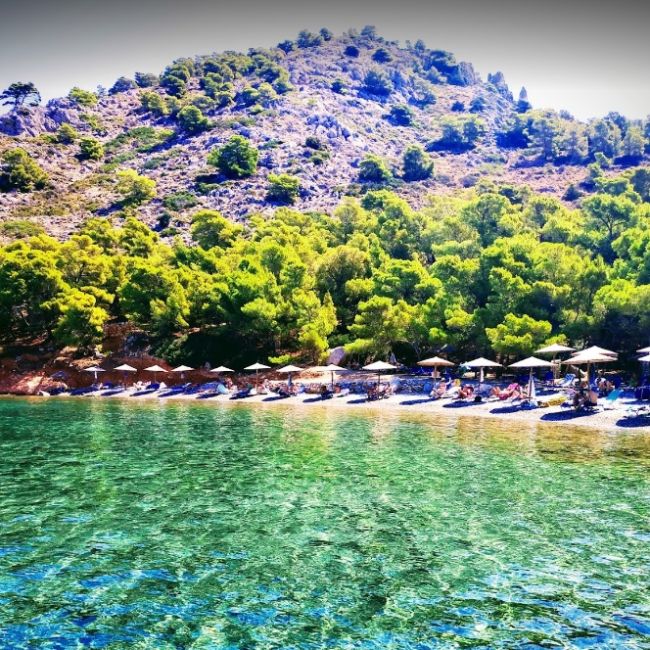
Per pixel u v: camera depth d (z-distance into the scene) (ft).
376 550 51.67
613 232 265.13
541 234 270.26
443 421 123.44
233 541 53.93
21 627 39.11
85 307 213.05
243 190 482.28
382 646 36.83
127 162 550.36
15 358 218.59
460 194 504.84
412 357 208.85
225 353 219.82
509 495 67.31
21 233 377.30
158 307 220.84
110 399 178.50
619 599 42.52
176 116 649.20
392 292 216.95
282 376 196.24
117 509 63.26
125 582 45.62
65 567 48.26
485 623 39.42
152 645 37.17
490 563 48.78
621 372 167.22
